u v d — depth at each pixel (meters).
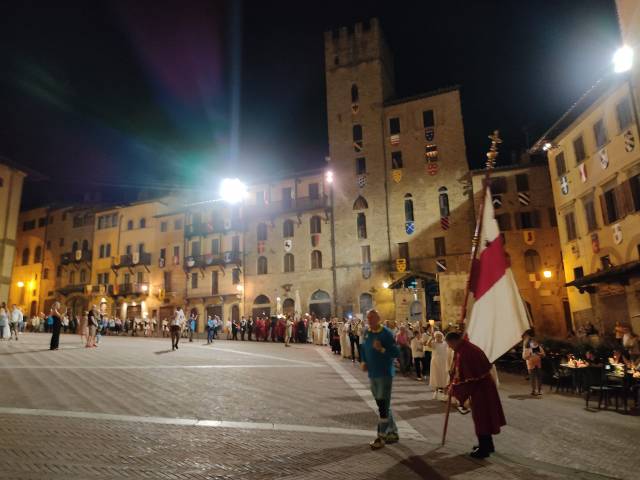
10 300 68.44
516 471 7.07
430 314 39.94
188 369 17.11
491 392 7.89
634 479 7.07
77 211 65.62
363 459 7.48
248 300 52.16
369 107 51.88
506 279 7.89
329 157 51.94
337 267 49.16
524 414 12.46
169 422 9.46
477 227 8.43
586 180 29.33
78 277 63.97
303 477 6.54
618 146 25.83
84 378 14.22
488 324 8.03
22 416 9.37
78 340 30.64
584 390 16.48
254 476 6.53
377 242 48.47
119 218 62.09
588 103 28.38
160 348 25.80
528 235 42.16
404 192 48.84
